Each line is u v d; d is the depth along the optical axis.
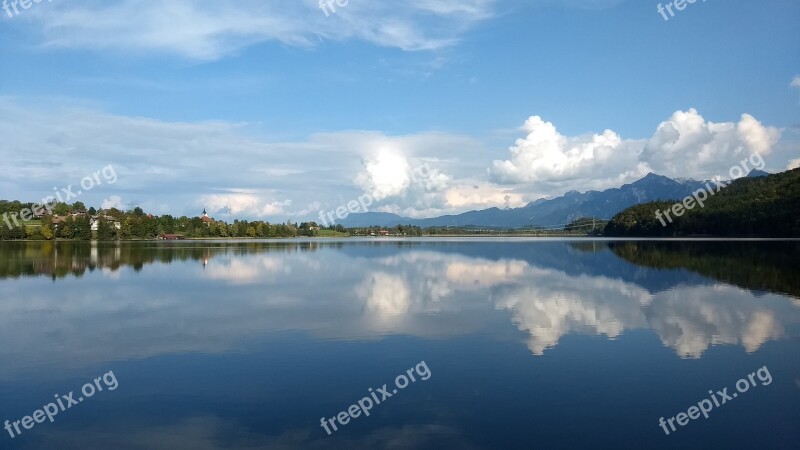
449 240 168.62
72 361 19.14
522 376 16.69
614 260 60.19
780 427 12.78
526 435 12.38
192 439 12.51
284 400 14.89
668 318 25.36
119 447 12.19
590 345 20.39
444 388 15.66
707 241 104.25
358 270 52.28
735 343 20.56
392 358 18.91
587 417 13.39
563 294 33.53
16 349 20.88
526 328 23.53
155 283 42.03
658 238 143.75
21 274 48.97
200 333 23.36
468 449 11.72
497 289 36.34
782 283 37.75
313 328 24.06
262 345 21.02
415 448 11.79
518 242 137.00
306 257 72.81
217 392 15.62
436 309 28.62
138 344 21.48
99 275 48.22
